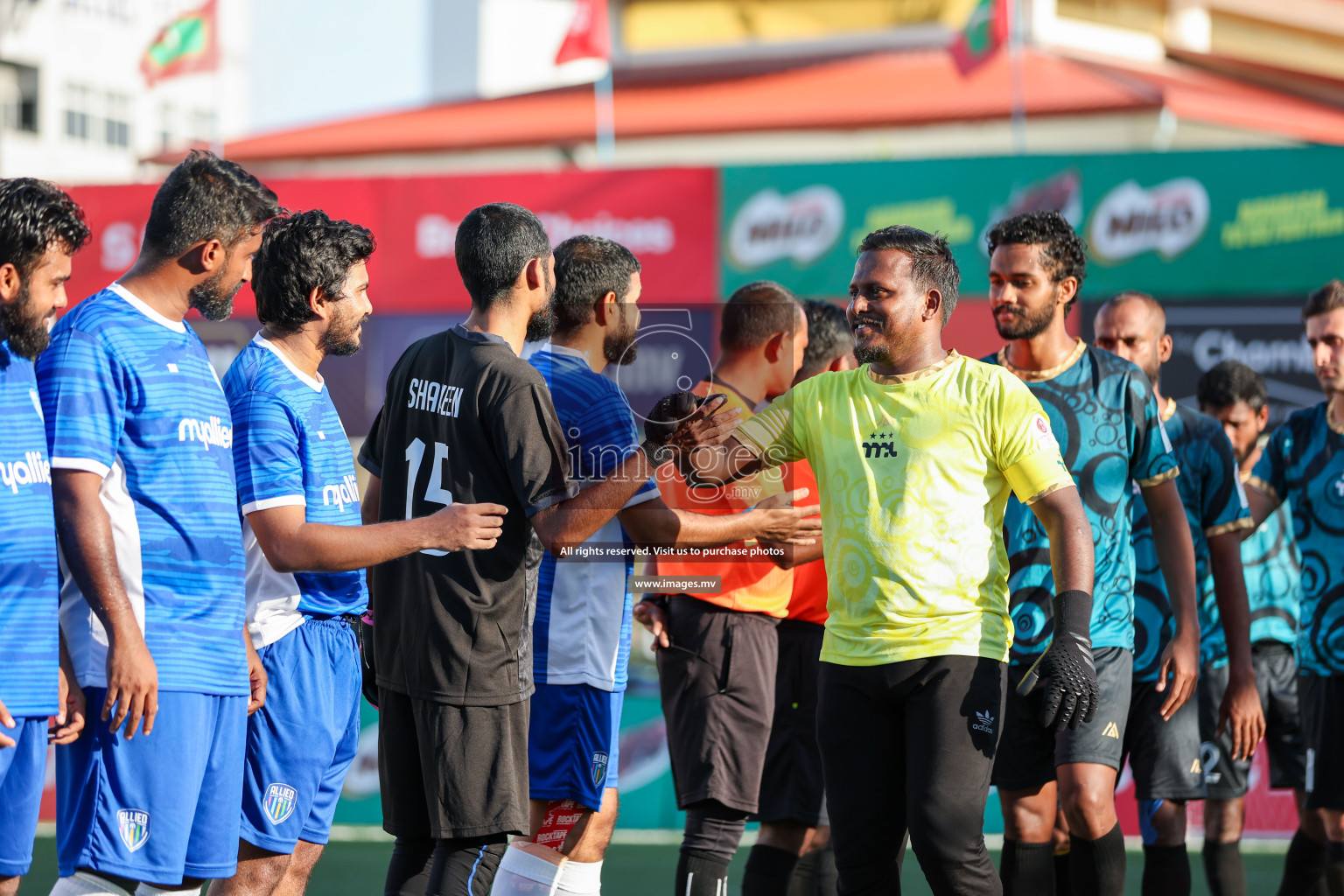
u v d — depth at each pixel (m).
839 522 10.51
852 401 10.70
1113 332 15.32
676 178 30.16
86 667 9.80
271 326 11.34
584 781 11.94
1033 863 12.47
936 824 9.82
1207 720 16.80
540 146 38.44
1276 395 26.95
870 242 10.63
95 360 9.77
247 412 10.77
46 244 9.28
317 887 19.28
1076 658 9.77
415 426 10.66
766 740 13.27
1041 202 28.41
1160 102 34.12
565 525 10.45
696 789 13.05
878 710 10.35
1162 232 27.78
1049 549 12.42
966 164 28.83
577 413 11.00
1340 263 26.91
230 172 10.35
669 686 13.47
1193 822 23.19
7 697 9.34
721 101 39.97
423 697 10.16
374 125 41.50
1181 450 14.83
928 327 10.55
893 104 37.06
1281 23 51.06
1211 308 27.25
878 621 10.23
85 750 9.78
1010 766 12.45
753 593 13.21
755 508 11.45
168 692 9.87
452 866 10.21
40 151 77.88
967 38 35.53
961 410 10.31
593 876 12.34
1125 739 13.92
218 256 10.28
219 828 10.31
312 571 10.28
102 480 9.70
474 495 10.30
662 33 46.47
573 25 39.22
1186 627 12.40
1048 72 37.56
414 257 30.61
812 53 44.69
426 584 10.17
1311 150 27.08
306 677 11.23
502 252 10.52
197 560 10.12
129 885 10.40
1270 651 18.88
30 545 9.50
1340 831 14.81
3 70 76.81
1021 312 12.48
